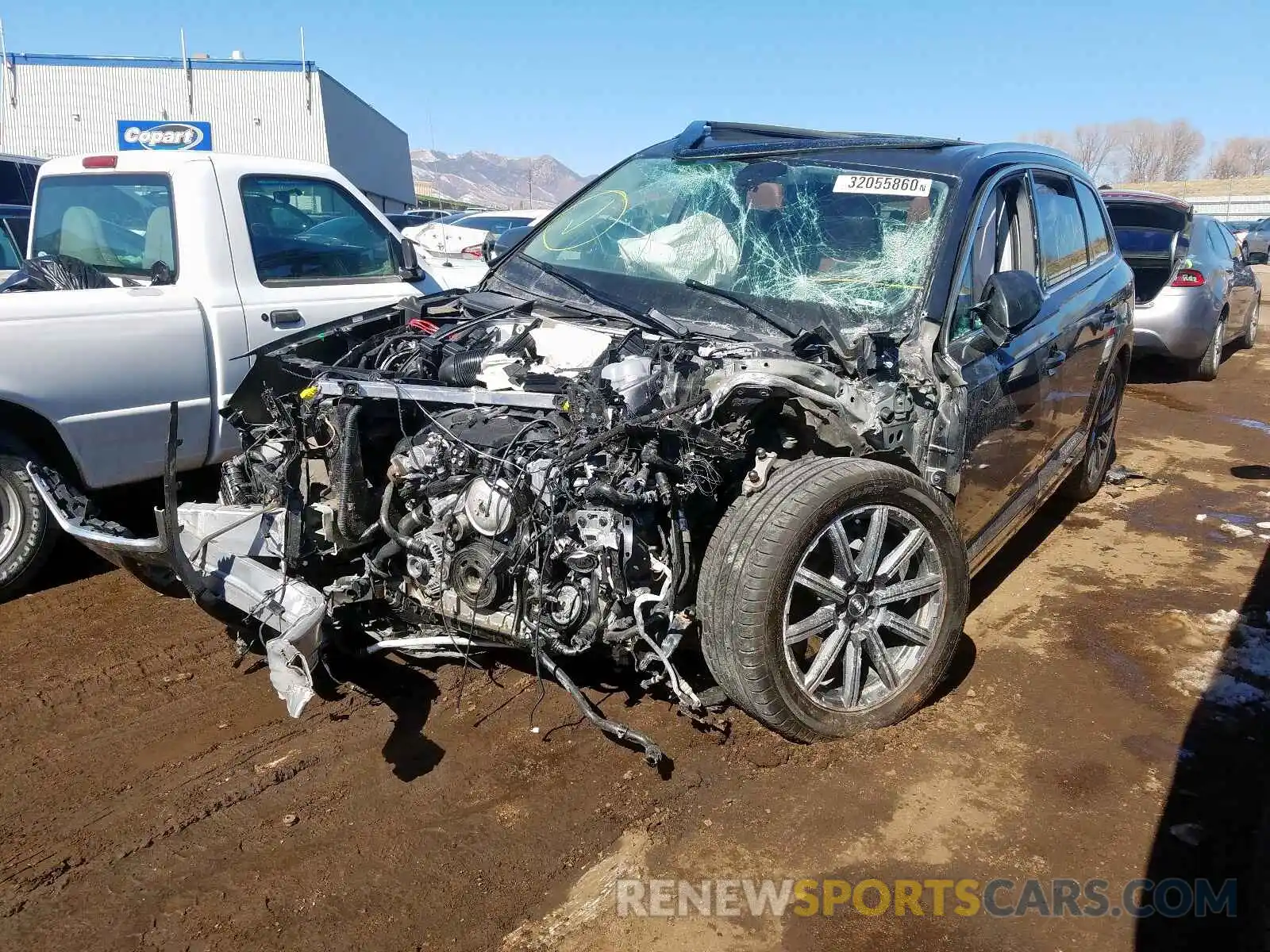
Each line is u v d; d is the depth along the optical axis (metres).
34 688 3.54
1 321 4.06
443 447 3.07
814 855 2.70
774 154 4.32
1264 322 14.93
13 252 7.54
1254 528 5.52
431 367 3.57
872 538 3.12
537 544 2.89
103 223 5.22
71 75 31.59
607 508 2.86
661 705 3.42
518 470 2.89
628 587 2.88
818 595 3.07
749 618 2.87
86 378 4.34
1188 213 9.94
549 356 3.49
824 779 3.02
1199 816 2.90
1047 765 3.15
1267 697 3.60
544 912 2.47
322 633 3.05
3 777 2.99
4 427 4.24
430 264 7.14
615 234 4.34
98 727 3.29
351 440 3.19
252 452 3.62
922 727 3.35
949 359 3.43
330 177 5.69
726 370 2.98
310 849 2.69
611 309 3.86
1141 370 10.55
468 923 2.43
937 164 3.96
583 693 3.49
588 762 3.09
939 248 3.62
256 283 5.11
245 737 3.23
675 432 2.86
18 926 2.39
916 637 3.32
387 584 3.29
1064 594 4.55
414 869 2.61
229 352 4.92
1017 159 4.33
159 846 2.69
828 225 3.88
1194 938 2.42
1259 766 3.17
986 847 2.75
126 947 2.33
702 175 4.35
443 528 3.05
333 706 3.42
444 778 3.01
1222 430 7.95
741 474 3.16
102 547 3.44
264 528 3.22
